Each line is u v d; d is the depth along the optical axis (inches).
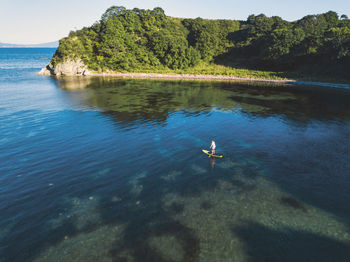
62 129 1298.0
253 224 598.2
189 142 1155.3
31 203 666.8
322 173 866.1
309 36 4084.6
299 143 1155.3
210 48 5383.9
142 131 1295.5
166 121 1503.4
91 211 637.3
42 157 957.2
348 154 1029.2
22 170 851.4
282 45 4217.5
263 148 1093.1
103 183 776.9
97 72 4493.1
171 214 629.6
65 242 530.3
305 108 1899.6
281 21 5477.4
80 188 746.2
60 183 772.6
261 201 695.7
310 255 509.4
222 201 691.4
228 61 5378.9
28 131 1256.8
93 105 1888.5
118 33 4478.3
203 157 991.6
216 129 1363.2
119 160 943.7
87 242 531.2
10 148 1036.5
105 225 584.7
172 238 546.3
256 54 5201.8
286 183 797.2
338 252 517.3
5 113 1595.7
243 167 908.6
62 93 2399.1
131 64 4611.2
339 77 3331.7
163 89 2817.4
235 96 2415.1
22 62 7598.4
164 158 970.7
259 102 2129.7
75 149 1040.2
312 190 757.3
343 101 2169.0
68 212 631.8
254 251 516.4
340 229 586.6
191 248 519.2
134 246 521.3
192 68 4953.3
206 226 587.2
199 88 2935.5
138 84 3233.3
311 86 3122.5
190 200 693.9
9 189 732.0
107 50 4370.1
